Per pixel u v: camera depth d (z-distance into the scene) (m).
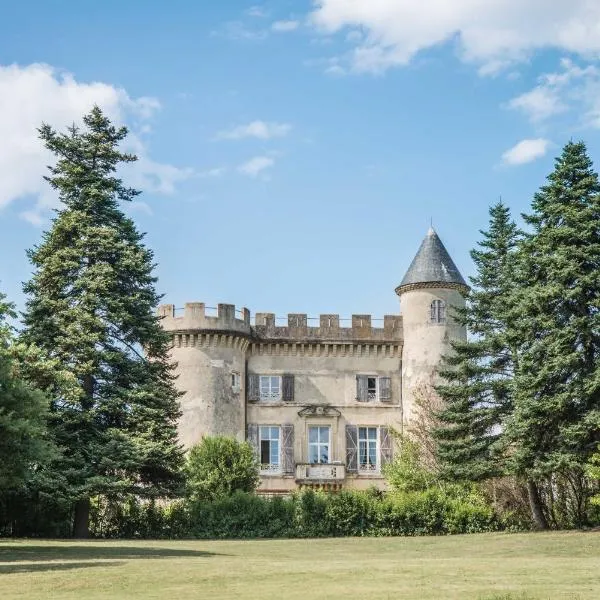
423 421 58.81
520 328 42.66
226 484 51.84
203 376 61.88
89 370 43.16
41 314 44.53
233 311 63.00
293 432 63.88
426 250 66.00
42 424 31.58
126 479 43.91
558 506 47.91
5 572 23.48
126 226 46.78
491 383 47.31
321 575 22.70
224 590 19.70
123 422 44.72
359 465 64.00
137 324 45.41
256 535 46.34
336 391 64.88
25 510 43.41
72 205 46.50
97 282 44.22
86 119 47.41
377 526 47.19
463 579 21.62
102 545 35.88
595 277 40.34
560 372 40.62
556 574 22.78
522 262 43.19
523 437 41.88
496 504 50.44
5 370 29.09
